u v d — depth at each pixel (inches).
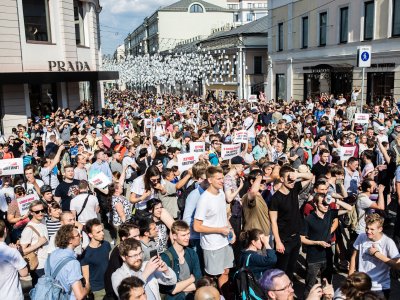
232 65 1740.9
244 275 206.5
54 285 197.0
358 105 1043.9
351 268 230.4
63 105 976.9
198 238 255.1
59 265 199.0
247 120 642.2
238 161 341.7
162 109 1173.1
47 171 420.5
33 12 879.1
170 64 1763.0
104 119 870.4
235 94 1721.2
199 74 1707.7
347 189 353.4
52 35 912.9
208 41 2005.4
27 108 868.6
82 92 1261.1
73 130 645.9
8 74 785.6
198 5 3078.2
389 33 942.4
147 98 1868.8
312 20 1222.9
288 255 254.1
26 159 488.7
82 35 1077.8
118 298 181.8
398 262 207.9
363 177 366.9
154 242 235.8
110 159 485.4
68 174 352.8
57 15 920.3
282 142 507.8
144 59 1903.3
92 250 225.5
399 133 484.7
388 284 221.8
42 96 928.3
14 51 828.0
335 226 273.7
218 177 233.0
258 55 1680.6
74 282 196.9
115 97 2300.7
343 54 1098.1
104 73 1036.5
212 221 237.6
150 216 259.9
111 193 336.2
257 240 223.3
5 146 541.6
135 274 190.9
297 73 1317.7
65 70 933.2
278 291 167.8
